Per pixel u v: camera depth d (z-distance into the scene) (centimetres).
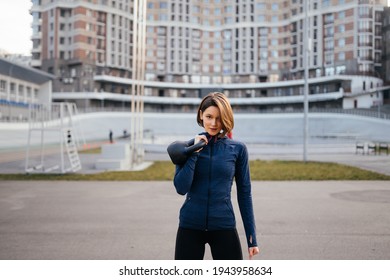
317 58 8238
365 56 7556
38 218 765
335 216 777
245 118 7588
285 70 9300
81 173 1587
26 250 554
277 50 9388
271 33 9406
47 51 8181
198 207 279
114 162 1777
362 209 848
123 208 867
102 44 8419
